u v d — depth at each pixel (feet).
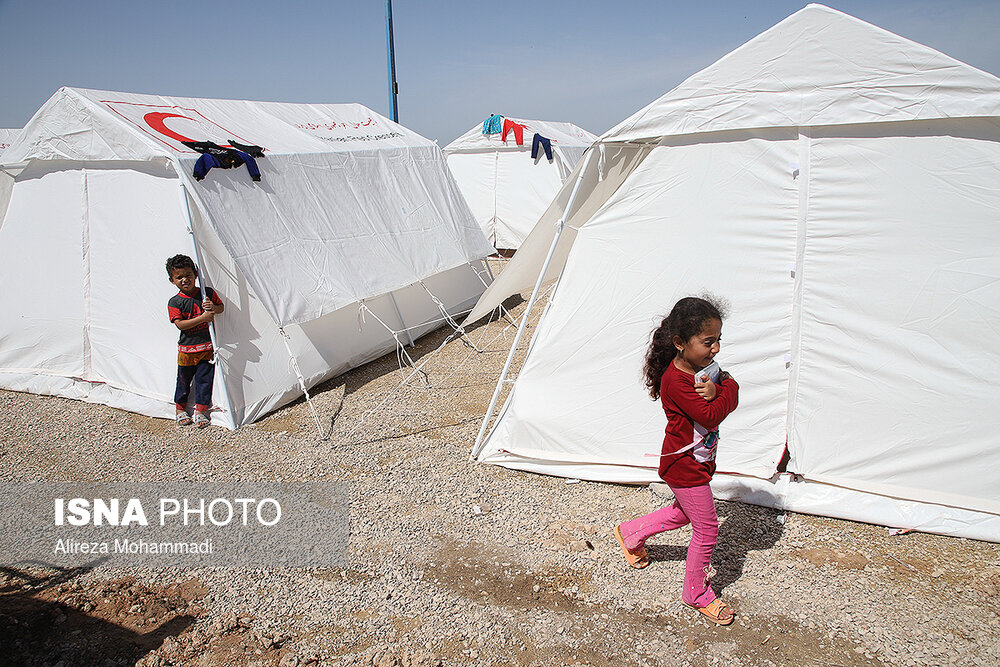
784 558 13.28
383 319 27.09
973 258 13.58
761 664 10.66
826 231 14.53
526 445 17.21
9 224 23.88
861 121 13.71
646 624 11.57
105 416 21.01
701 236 15.53
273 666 10.62
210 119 25.17
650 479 15.84
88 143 21.09
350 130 31.78
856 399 14.69
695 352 10.55
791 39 13.99
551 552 13.64
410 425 20.27
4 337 23.95
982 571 12.78
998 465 13.82
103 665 10.67
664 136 15.38
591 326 16.60
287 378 21.94
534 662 10.74
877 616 11.66
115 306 21.99
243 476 17.19
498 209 49.32
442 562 13.44
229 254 20.43
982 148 13.28
